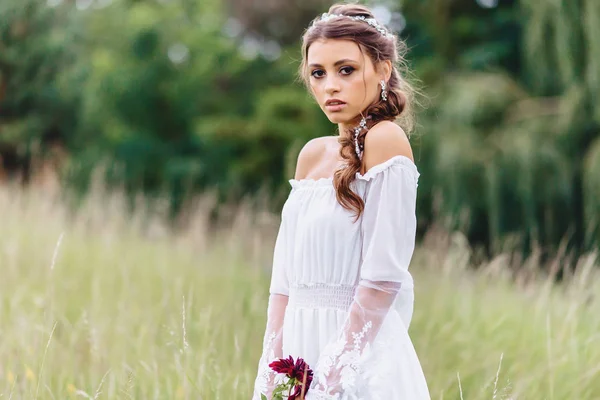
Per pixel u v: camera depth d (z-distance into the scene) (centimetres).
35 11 1513
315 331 202
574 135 1000
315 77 208
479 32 1337
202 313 376
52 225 696
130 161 1644
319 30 205
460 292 496
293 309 207
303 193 211
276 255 221
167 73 1698
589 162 916
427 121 1082
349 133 204
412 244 199
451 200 1029
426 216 1087
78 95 1609
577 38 940
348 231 199
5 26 1496
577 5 937
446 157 1030
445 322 443
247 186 1570
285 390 198
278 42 1864
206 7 1848
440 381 363
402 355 199
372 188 197
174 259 636
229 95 1770
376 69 206
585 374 344
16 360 333
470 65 1257
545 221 1003
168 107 1730
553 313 429
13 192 842
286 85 1684
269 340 216
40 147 1533
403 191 195
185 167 1591
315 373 194
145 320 415
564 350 374
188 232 759
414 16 1420
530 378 350
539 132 1018
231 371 330
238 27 1891
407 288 201
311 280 204
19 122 1555
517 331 439
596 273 441
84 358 352
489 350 412
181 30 1758
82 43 1627
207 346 349
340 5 212
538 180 1001
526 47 1042
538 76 1037
